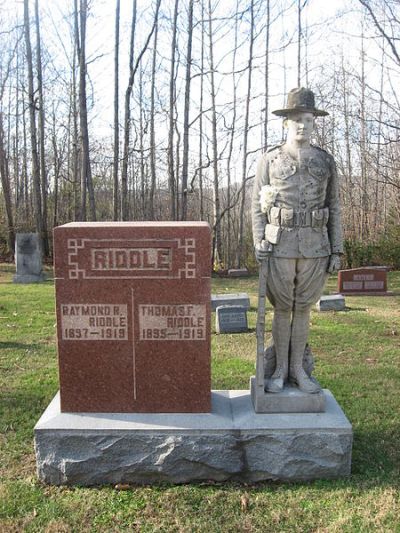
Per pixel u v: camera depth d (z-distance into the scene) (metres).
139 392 4.27
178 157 20.70
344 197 28.12
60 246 4.13
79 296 4.18
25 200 29.50
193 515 3.65
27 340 8.45
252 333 9.14
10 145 31.86
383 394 5.96
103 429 4.02
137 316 4.19
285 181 4.09
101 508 3.74
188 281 4.14
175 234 4.08
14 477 4.15
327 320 10.41
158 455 4.03
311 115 4.09
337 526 3.49
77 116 25.42
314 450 4.05
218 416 4.20
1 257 23.19
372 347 8.17
